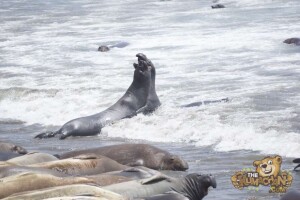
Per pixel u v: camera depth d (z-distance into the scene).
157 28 101.44
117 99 57.19
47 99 59.72
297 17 102.00
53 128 52.16
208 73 64.25
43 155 34.91
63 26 115.38
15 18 134.25
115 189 28.08
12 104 59.94
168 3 145.62
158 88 59.12
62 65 75.81
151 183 29.23
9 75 71.50
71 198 24.75
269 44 78.06
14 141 48.00
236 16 109.38
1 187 27.34
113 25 110.81
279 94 53.28
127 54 80.19
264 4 126.56
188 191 30.44
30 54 85.38
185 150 42.41
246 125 45.00
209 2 141.25
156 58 74.94
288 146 40.28
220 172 36.62
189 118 48.47
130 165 38.06
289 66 64.88
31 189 27.61
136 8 139.38
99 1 166.88
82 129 48.75
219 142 43.41
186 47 80.75
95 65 74.31
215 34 89.25
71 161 33.03
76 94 60.22
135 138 46.97
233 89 56.44
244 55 72.25
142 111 51.53
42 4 167.75
